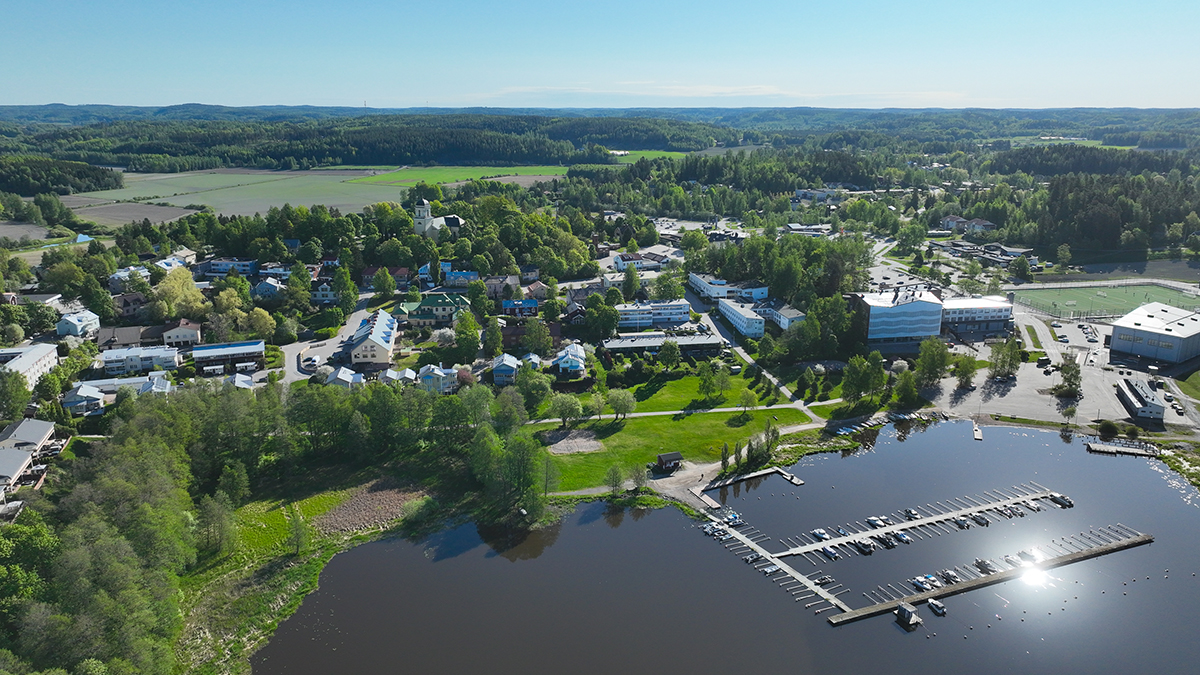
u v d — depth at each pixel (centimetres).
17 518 11694
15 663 8356
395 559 12619
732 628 10912
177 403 15138
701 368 19312
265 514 13838
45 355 19350
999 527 13438
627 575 12156
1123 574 12138
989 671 10119
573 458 15912
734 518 13712
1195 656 10388
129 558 10238
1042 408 18475
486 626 10956
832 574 12156
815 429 17475
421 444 16288
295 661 10312
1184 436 16850
